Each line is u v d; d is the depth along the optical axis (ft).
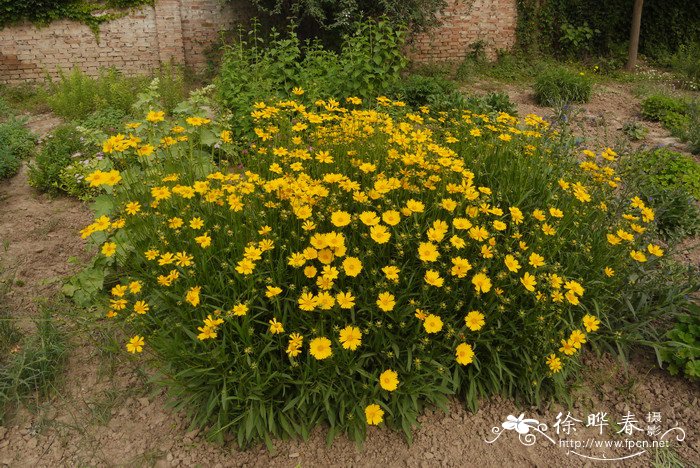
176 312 8.39
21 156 18.70
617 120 24.30
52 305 11.03
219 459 8.17
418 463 8.19
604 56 36.52
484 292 8.34
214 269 8.41
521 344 8.69
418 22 29.86
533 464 8.30
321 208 8.59
